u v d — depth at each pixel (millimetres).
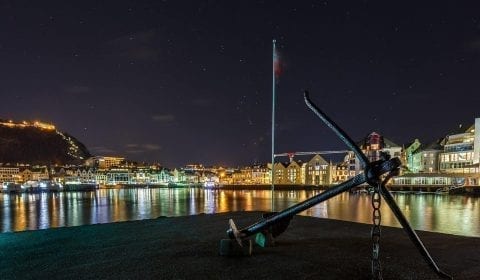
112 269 5242
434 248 6297
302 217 10414
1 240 7707
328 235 7488
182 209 74625
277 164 169375
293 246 6453
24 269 5387
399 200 72188
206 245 6664
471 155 85938
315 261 5418
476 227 37969
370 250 6117
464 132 90188
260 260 5508
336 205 66625
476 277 4656
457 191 83188
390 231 7977
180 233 8000
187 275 4848
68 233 8406
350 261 5414
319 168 149750
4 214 67062
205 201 97875
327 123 3975
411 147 107438
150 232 8258
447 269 5012
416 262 5336
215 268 5125
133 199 116312
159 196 135375
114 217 61125
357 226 8664
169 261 5570
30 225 50938
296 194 126000
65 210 74938
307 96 4094
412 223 40969
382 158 3729
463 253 5922
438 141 100062
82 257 6016
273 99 11016
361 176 3885
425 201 70062
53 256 6141
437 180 93250
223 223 9383
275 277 4688
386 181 3664
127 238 7562
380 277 3748
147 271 5082
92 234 8203
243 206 78875
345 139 3875
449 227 38000
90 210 74625
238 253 5762
